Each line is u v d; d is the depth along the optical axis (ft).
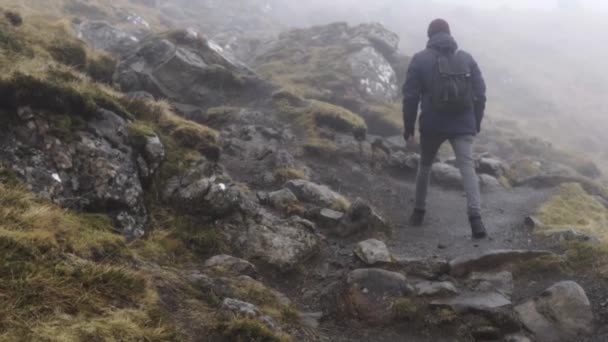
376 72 59.52
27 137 13.17
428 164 21.35
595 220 28.53
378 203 26.18
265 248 16.05
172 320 10.36
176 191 16.07
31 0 64.75
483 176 33.55
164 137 18.12
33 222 10.75
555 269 16.15
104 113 15.67
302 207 20.79
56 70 16.34
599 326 13.07
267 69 60.85
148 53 38.55
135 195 14.56
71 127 14.26
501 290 15.20
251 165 26.05
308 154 30.73
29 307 8.66
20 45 19.80
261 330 10.73
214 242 15.44
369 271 14.52
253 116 33.96
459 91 19.33
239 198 17.20
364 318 13.50
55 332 8.39
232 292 12.58
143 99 20.51
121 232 13.62
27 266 9.36
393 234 20.61
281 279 15.56
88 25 46.62
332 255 17.43
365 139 35.47
